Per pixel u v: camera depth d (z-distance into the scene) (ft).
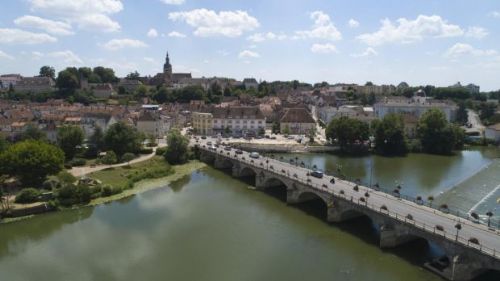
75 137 513.45
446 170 517.14
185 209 356.38
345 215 319.47
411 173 497.46
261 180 425.69
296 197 367.66
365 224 314.14
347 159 593.42
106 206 364.79
